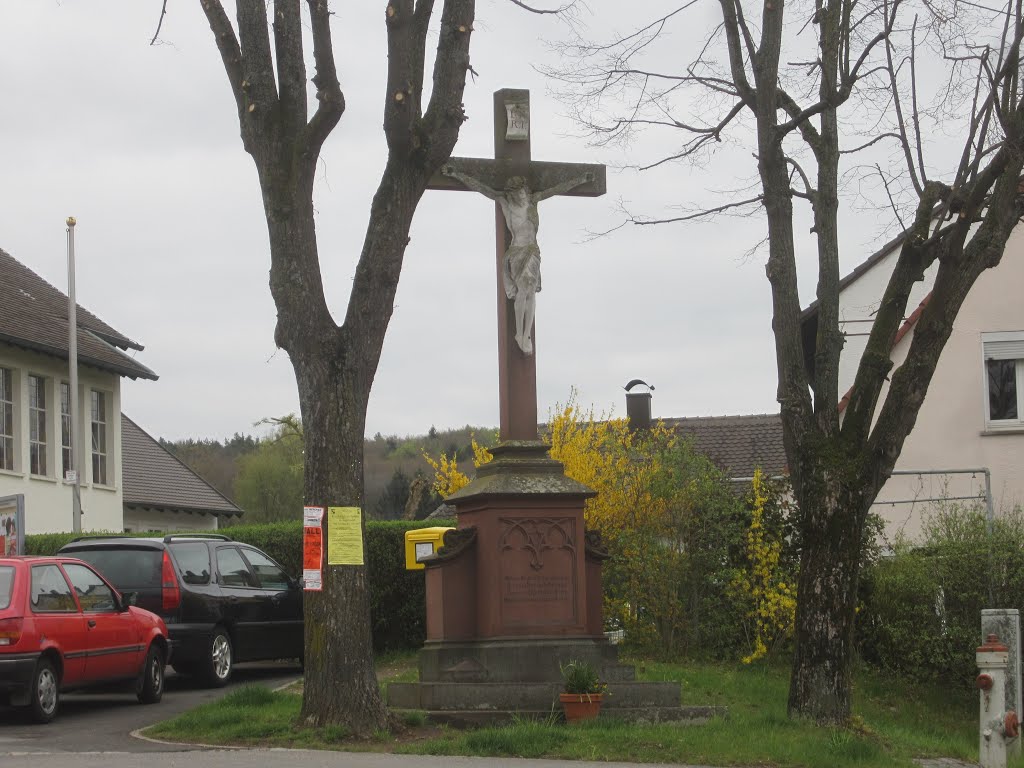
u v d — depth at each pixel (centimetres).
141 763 1030
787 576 1905
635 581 1923
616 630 1947
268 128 1239
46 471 3388
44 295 3631
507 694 1315
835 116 1445
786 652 1923
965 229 1384
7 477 3184
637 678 1658
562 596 1380
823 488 1381
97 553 1739
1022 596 1842
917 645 1859
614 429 2012
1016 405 2452
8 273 3559
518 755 1134
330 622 1219
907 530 2395
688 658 1911
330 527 1223
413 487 3725
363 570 1235
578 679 1291
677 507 1917
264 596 1867
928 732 1630
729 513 1916
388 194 1252
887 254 2698
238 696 1381
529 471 1391
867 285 2706
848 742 1226
